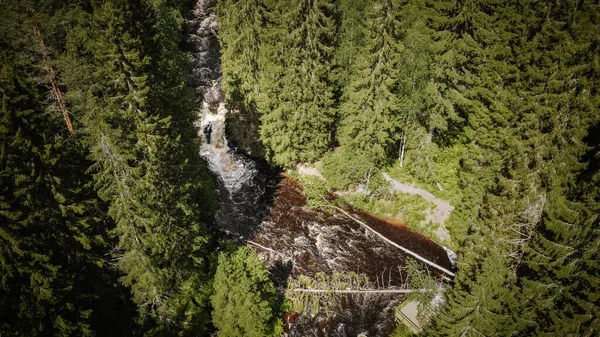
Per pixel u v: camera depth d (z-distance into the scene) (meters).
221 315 18.88
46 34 14.32
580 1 20.33
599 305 13.47
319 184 32.72
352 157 29.62
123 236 16.53
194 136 21.97
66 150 15.48
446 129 27.80
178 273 18.94
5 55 12.84
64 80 14.23
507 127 22.81
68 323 14.79
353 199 31.36
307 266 25.70
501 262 15.44
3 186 13.30
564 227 14.93
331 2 27.36
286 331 21.59
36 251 14.24
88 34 14.01
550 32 20.98
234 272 18.73
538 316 14.84
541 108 20.06
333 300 23.38
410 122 29.09
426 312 21.19
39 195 14.30
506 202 17.77
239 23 33.09
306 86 28.53
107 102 14.88
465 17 24.58
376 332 21.81
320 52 28.22
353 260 26.42
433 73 26.45
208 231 24.56
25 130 13.57
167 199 17.39
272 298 21.11
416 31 25.64
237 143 37.16
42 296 14.06
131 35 14.87
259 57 32.69
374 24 24.50
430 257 26.88
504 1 23.67
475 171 25.22
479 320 15.56
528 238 16.22
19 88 13.27
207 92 39.81
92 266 16.83
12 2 13.75
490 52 24.34
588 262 13.85
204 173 23.50
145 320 18.61
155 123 15.52
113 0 14.03
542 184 17.92
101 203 17.12
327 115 30.92
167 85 17.94
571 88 19.39
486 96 24.14
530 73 21.31
